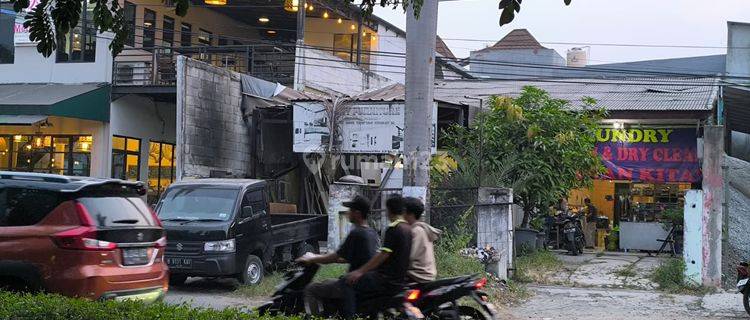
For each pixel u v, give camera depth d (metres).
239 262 13.43
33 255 8.57
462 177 16.50
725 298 13.46
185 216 13.65
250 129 22.77
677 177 21.94
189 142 20.08
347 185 15.01
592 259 18.78
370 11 7.75
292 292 8.80
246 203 13.93
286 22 30.44
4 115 20.70
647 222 20.98
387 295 8.19
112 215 9.00
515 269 15.35
